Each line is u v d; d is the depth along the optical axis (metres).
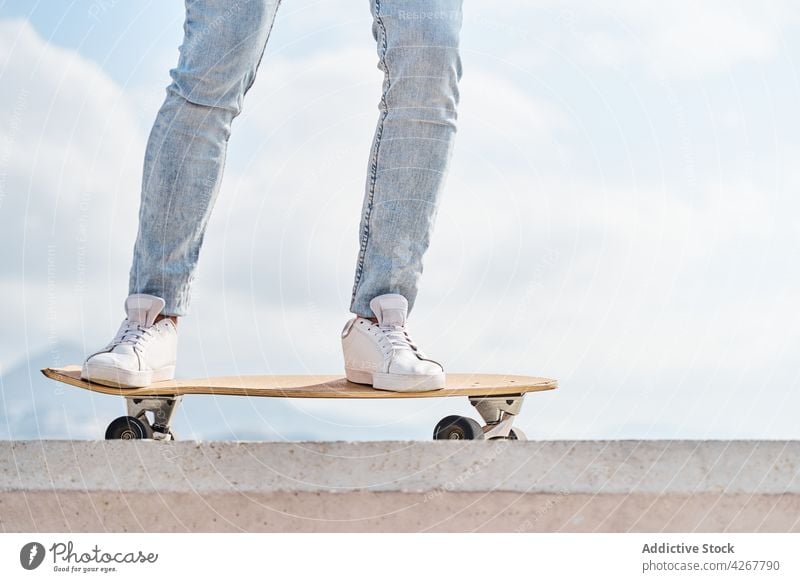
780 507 0.99
